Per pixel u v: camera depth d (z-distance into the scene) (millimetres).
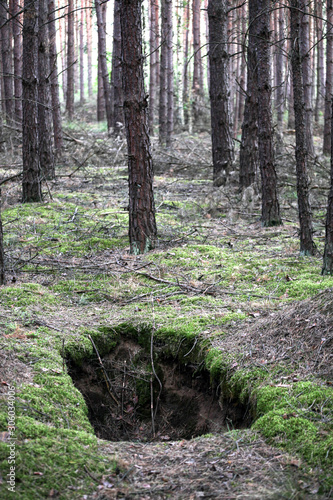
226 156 12852
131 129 7660
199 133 25375
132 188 7848
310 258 7176
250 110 11812
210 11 12367
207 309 5660
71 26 26094
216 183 12781
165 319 5457
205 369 4703
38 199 11031
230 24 20234
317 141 22984
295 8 6383
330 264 6309
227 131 12828
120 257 7617
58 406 3764
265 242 8406
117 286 6504
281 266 6875
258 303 5613
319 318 4379
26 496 2736
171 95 20078
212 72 12617
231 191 12078
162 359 5160
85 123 27172
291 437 3281
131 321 5441
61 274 6918
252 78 11680
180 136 22859
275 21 20625
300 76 6715
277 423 3424
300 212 7285
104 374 5062
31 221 9445
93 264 7344
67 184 13031
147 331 5305
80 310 5820
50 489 2842
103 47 22031
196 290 6277
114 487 2955
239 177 12281
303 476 2930
